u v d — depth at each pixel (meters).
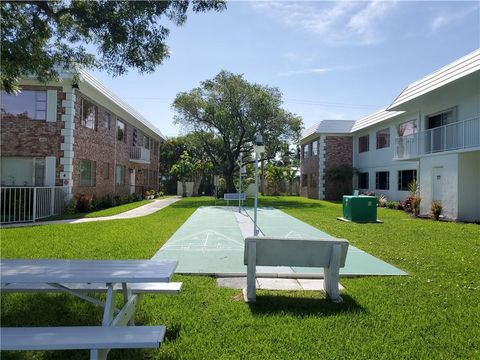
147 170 35.41
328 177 31.95
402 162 24.39
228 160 32.88
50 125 17.08
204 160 40.62
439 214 17.00
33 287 4.32
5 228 12.24
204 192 42.88
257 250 5.19
